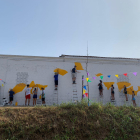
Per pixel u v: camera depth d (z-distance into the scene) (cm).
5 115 880
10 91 1417
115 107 1057
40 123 830
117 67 1667
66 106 994
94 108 992
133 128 879
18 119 848
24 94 1468
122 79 1650
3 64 1494
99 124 865
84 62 1617
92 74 1605
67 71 1572
